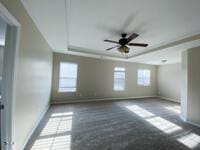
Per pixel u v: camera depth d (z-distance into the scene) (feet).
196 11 6.72
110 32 10.19
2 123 4.93
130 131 8.93
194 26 8.53
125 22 8.34
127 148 6.77
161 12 6.94
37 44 8.57
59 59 16.80
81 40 12.55
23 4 5.76
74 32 10.36
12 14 4.72
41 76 10.09
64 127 9.25
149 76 24.89
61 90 17.13
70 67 17.70
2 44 12.96
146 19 7.80
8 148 4.96
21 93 5.96
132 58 18.84
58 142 7.16
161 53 14.64
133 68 23.08
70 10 6.97
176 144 7.33
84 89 18.60
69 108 14.55
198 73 10.52
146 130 9.17
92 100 19.21
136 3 6.21
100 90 19.88
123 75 22.08
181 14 7.07
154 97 24.71
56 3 5.69
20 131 5.97
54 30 8.95
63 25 8.07
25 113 6.61
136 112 13.88
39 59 9.26
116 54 18.78
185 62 12.00
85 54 17.10
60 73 17.04
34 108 8.37
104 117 11.83
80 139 7.59
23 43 5.96
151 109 15.37
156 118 12.01
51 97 16.39
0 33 9.40
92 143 7.18
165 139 7.89
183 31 9.41
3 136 4.93
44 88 11.55
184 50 12.31
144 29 9.29
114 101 19.57
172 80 22.21
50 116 11.56
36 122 9.06
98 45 14.37
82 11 7.07
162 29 9.20
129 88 22.67
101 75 19.94
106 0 6.05
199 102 10.28
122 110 14.51
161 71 24.73
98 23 8.61
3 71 4.96
